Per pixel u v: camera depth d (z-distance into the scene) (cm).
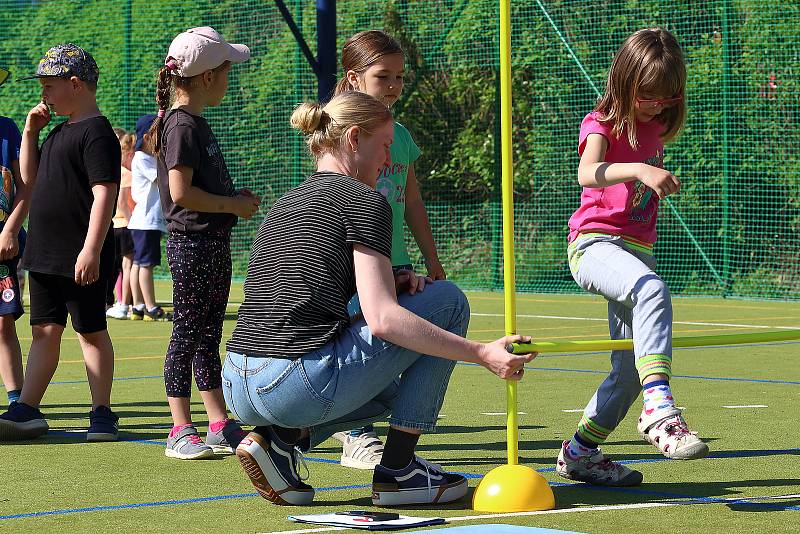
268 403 390
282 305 391
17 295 629
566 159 1706
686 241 1623
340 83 529
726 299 1580
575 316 1294
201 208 535
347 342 388
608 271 427
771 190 1584
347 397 388
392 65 520
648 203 448
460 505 412
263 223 411
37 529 376
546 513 394
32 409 572
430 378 404
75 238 572
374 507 411
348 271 393
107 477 472
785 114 1572
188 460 513
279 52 1819
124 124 1903
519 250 1741
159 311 1268
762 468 478
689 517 386
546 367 866
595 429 445
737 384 759
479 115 1756
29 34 1959
